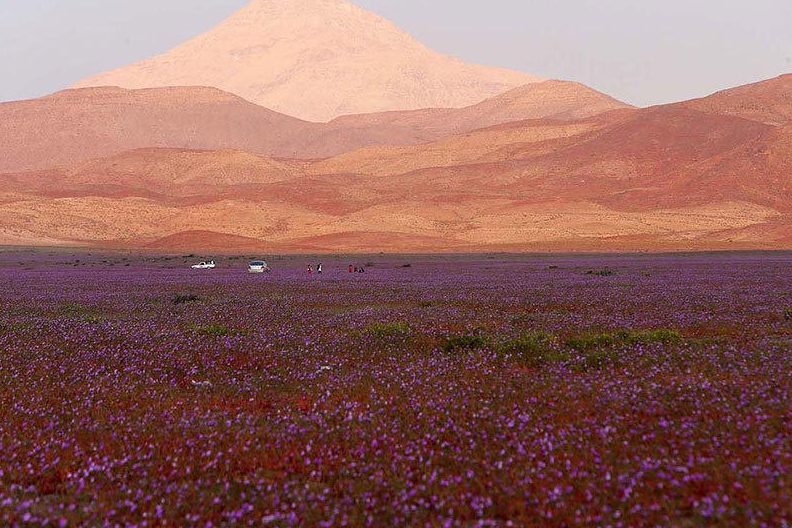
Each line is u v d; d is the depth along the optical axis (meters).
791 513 9.15
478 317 33.47
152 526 9.99
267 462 12.59
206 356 23.06
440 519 9.73
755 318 30.53
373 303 43.41
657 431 12.93
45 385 18.78
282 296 49.75
